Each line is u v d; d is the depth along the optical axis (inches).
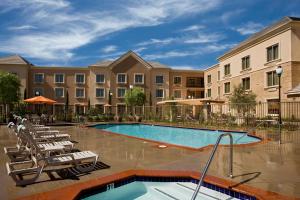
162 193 217.2
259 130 670.5
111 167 261.3
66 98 1651.1
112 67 1694.1
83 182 209.0
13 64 1556.3
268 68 936.9
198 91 1847.9
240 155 320.8
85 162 283.0
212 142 590.6
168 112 1150.3
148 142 444.1
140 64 1737.2
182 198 205.5
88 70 1716.3
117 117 1147.9
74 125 880.9
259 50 994.7
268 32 917.8
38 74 1658.5
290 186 196.1
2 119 904.9
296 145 402.9
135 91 1489.9
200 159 298.5
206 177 220.8
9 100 1109.7
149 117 1178.6
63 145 297.7
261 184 201.2
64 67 1680.6
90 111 1280.8
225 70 1289.4
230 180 212.2
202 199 200.2
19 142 319.9
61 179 219.5
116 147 389.7
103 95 1684.3
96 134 574.2
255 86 1019.9
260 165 266.4
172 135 737.0
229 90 1241.4
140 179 234.4
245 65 1105.4
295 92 676.1
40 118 911.7
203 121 946.1
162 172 239.8
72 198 173.5
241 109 877.8
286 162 280.2
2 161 289.7
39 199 171.2
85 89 1704.0
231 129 721.0
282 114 845.2
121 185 221.6
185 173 236.2
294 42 823.7
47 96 1654.8
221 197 200.4
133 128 928.3
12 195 181.5
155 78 1753.2
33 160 230.5
